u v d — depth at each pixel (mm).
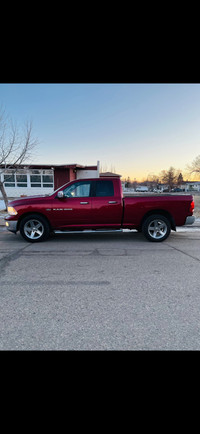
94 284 3412
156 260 4559
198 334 2256
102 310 2693
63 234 7406
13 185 20297
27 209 5945
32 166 19109
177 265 4258
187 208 6109
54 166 19234
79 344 2113
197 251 5246
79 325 2402
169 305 2811
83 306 2787
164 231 6176
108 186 6102
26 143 11852
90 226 6086
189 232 7750
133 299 2959
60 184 20406
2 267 4152
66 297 3014
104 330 2318
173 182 69625
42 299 2961
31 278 3639
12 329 2342
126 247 5621
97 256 4828
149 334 2254
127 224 6152
